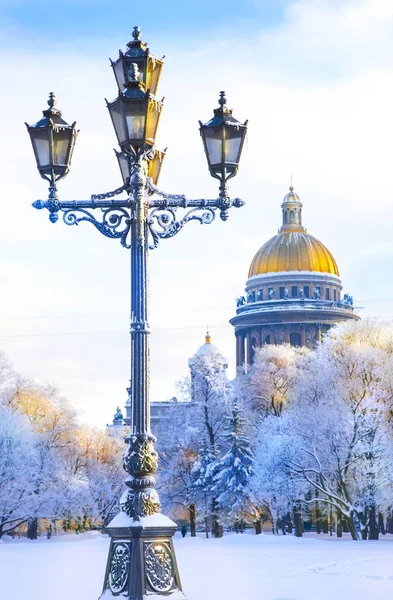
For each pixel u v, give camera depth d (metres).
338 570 43.34
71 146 20.09
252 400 139.38
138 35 20.53
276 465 96.38
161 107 20.58
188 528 163.88
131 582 18.39
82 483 124.81
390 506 98.88
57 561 54.78
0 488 105.31
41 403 128.50
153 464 19.19
